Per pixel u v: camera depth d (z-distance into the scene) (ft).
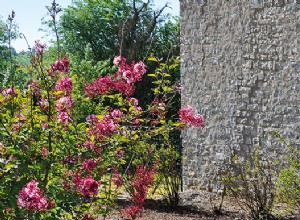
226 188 35.17
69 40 89.97
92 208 19.51
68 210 15.70
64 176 16.16
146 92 65.31
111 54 83.61
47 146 16.30
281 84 34.01
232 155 36.60
